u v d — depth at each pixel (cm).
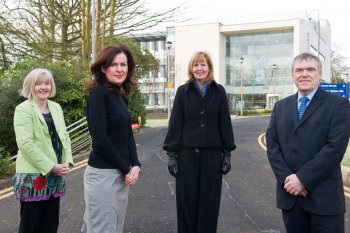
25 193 367
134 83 354
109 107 322
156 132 1748
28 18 1545
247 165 926
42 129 375
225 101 409
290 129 330
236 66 5238
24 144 361
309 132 317
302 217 324
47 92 384
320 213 308
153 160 993
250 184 725
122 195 331
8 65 1565
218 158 405
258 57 5116
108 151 313
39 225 389
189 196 403
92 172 320
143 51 3088
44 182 372
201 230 401
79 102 1277
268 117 3378
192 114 400
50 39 1553
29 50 1524
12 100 1171
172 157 409
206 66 403
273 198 628
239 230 482
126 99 354
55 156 382
